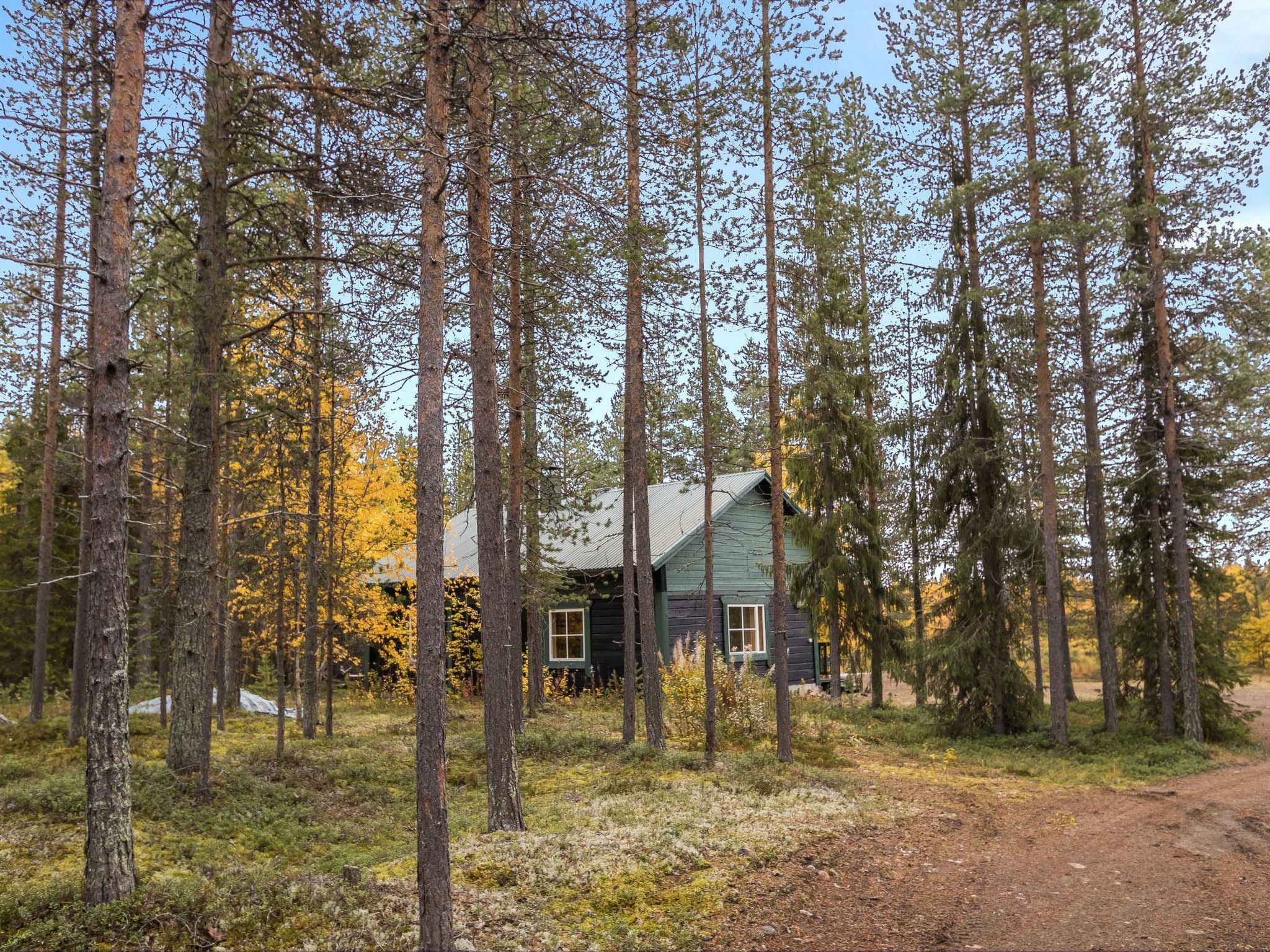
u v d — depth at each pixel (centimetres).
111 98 714
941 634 1909
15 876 694
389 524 1744
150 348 1106
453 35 688
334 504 1505
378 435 1592
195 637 1055
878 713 2139
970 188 1639
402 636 2219
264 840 875
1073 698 2645
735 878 786
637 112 979
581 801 1076
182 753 1045
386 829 970
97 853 631
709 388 1387
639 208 1329
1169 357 1820
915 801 1197
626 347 1391
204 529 1057
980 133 1672
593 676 2348
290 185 1143
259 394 1247
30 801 913
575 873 756
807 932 696
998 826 1090
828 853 894
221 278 1045
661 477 2581
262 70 1078
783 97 1271
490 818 912
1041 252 1714
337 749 1416
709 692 1321
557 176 947
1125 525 1975
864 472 2177
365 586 1833
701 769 1270
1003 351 1780
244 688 2600
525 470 1758
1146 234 1828
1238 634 3762
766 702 1764
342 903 661
